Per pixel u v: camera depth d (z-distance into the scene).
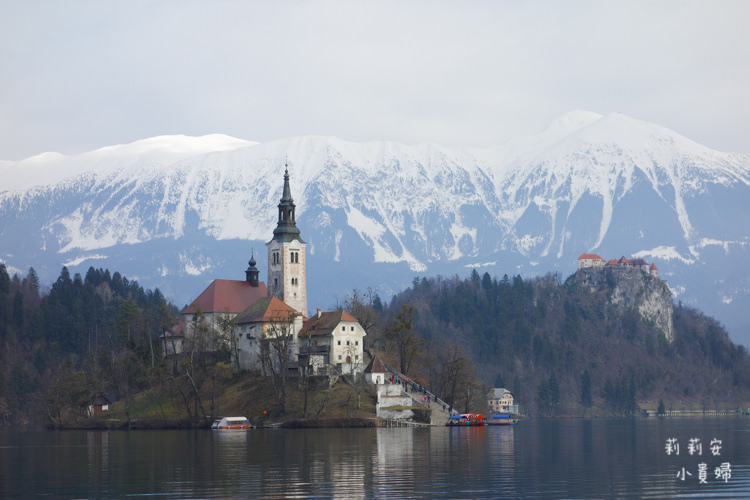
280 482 159.88
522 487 154.00
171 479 165.88
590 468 182.00
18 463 198.00
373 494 146.75
